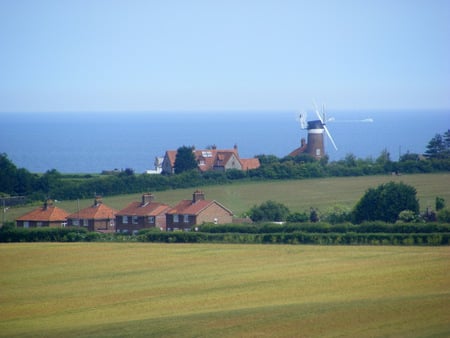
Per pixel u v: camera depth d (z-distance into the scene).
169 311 156.00
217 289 173.00
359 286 169.62
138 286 179.25
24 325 150.38
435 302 151.38
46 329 145.88
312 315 145.38
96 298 170.00
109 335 138.38
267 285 174.38
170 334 137.00
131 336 136.88
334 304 153.50
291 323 140.62
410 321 138.88
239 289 172.00
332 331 134.88
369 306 150.12
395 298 156.38
